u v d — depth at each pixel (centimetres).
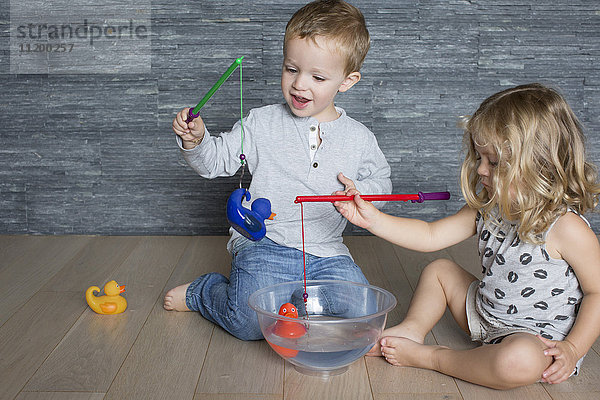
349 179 154
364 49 148
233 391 120
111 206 227
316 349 121
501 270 128
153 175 226
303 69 141
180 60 220
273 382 124
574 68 224
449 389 122
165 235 228
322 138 155
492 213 131
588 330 120
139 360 132
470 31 222
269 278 148
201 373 127
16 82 220
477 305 136
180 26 218
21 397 116
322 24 139
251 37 219
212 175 154
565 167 123
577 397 119
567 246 121
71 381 123
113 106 221
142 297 168
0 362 130
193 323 152
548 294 125
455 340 145
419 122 226
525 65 224
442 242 140
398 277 186
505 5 221
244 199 156
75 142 223
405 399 118
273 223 156
